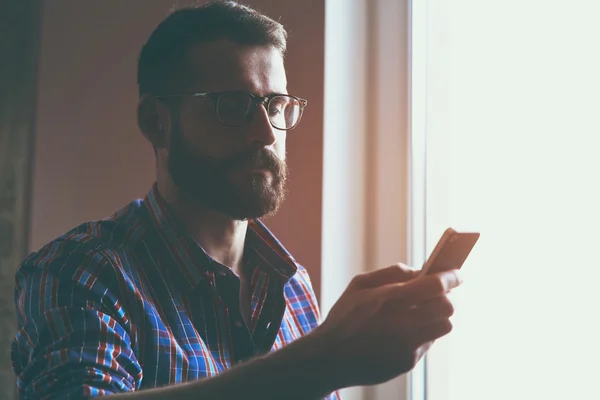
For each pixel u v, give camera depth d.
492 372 1.37
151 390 0.75
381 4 1.59
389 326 0.68
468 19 1.47
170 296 1.01
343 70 1.48
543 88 1.37
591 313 1.29
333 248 1.42
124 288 0.96
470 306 1.41
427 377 1.44
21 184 1.66
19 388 0.89
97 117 1.62
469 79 1.46
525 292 1.35
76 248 0.97
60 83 1.66
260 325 1.11
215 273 1.05
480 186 1.42
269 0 1.45
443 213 1.46
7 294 1.64
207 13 1.10
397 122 1.56
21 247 1.65
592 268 1.29
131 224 1.07
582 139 1.32
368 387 1.51
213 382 0.72
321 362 0.69
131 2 1.62
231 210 1.04
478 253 1.41
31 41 1.69
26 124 1.67
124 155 1.58
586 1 1.34
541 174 1.36
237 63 1.06
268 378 0.70
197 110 1.06
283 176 1.07
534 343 1.34
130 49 1.61
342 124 1.47
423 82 1.54
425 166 1.50
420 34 1.55
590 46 1.33
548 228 1.34
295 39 1.43
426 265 0.73
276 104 1.08
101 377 0.81
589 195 1.31
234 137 1.04
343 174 1.47
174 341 0.97
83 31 1.66
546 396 1.32
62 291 0.91
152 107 1.14
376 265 1.54
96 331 0.86
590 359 1.28
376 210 1.56
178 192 1.10
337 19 1.46
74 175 1.63
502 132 1.41
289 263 1.15
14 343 1.00
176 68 1.10
